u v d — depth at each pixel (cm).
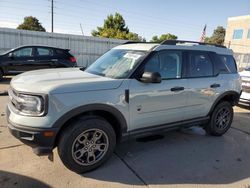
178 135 505
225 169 373
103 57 448
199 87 438
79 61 1878
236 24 3756
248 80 743
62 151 315
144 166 366
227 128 523
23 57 1056
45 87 299
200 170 365
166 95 390
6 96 755
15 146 397
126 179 328
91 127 326
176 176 344
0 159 356
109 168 353
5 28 1557
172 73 407
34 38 1667
